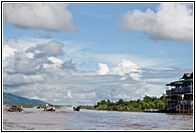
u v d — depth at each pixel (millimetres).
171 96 96500
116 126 48719
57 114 87812
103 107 150750
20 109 102750
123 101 147250
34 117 68000
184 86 91500
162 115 80625
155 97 134125
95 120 61594
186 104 87500
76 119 64250
